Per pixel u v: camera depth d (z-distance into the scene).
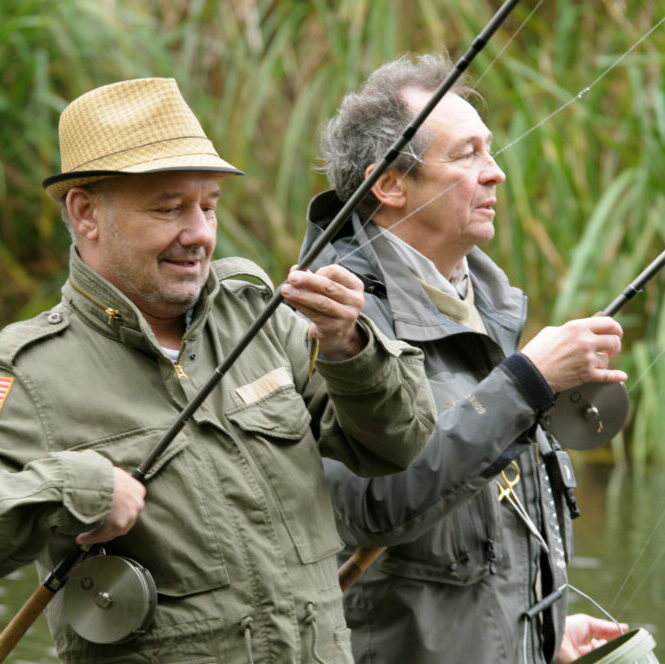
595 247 18.86
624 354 18.92
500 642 7.19
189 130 6.27
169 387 6.09
